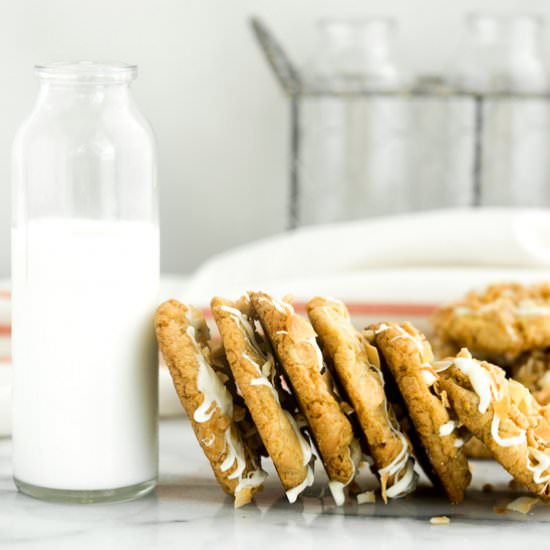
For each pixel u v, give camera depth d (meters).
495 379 0.87
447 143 1.42
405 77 1.37
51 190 0.89
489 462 0.98
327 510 0.89
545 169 1.41
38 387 0.89
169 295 1.27
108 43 1.45
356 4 1.44
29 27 1.43
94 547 0.84
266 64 1.45
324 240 1.26
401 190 1.42
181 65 1.45
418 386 0.87
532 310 1.03
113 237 0.89
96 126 0.89
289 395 0.89
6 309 1.18
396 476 0.89
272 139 1.46
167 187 1.48
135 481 0.90
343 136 1.39
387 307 1.17
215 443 0.88
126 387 0.89
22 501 0.90
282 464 0.87
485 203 1.40
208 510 0.89
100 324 0.89
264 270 1.26
